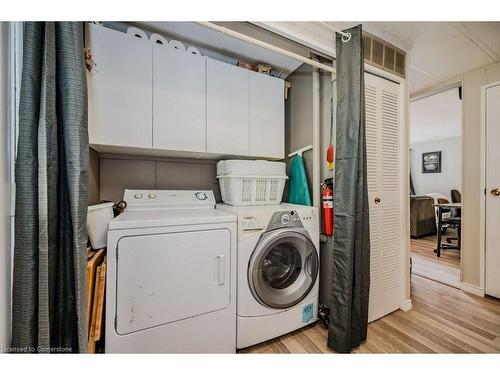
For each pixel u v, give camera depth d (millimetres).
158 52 1468
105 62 1304
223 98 1691
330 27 1469
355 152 1393
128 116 1367
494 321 1729
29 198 745
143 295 1112
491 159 2117
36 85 771
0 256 739
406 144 1937
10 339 768
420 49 1914
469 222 2260
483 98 2168
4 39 770
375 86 1766
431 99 3229
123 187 1764
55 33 838
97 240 1144
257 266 1389
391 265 1860
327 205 1695
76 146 854
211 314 1272
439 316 1808
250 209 1527
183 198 1782
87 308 941
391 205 1865
